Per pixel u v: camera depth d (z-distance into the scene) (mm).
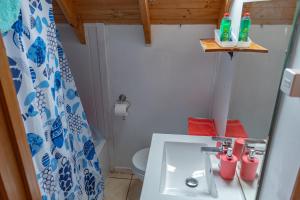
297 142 729
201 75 2082
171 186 1423
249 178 1208
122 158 2568
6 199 757
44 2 1367
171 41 2002
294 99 760
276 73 912
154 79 2162
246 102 1249
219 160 1398
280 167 841
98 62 2164
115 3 1763
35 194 901
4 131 746
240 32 1313
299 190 719
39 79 1304
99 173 2141
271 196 904
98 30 2029
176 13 1823
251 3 1246
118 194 2352
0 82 714
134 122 2373
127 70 2162
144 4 1618
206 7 1745
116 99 2293
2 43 726
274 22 963
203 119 2039
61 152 1505
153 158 1463
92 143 2068
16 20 1052
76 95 1916
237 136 1381
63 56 1800
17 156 799
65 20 1989
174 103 2230
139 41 2039
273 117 902
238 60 1364
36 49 1271
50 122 1404
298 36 757
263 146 1043
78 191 1771
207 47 1430
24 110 1194
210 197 1224
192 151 1628
